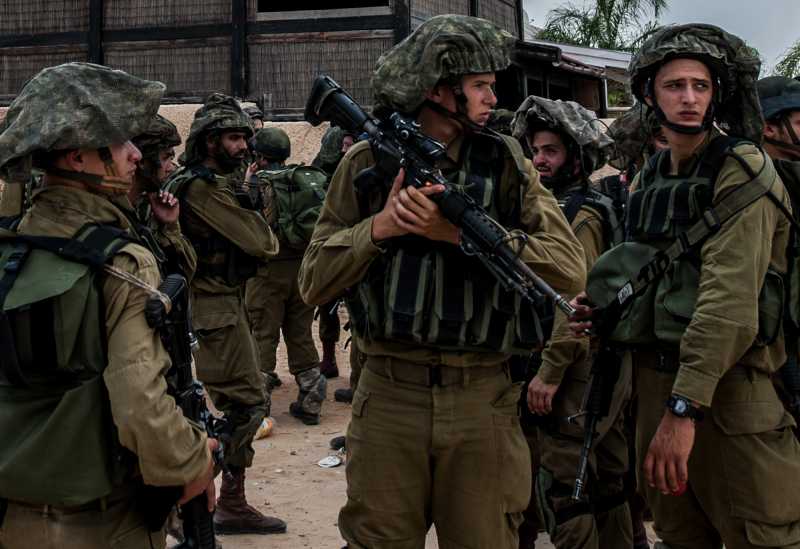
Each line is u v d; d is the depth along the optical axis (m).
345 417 6.76
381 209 2.65
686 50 2.65
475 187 2.59
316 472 5.43
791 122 3.06
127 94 2.27
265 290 6.61
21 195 2.91
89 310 2.14
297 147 11.62
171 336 2.28
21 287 2.12
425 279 2.54
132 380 2.10
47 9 12.83
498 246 2.38
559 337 3.34
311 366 6.57
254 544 4.37
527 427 3.81
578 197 3.56
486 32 2.59
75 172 2.28
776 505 2.66
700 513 2.89
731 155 2.63
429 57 2.54
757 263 2.54
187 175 4.41
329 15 12.05
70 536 2.16
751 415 2.67
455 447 2.60
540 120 3.58
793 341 2.79
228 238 4.43
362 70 11.97
